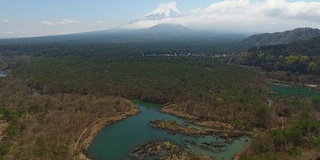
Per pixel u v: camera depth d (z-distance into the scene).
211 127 139.50
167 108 165.25
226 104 153.00
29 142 107.06
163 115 156.62
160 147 115.69
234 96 163.50
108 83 190.88
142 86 186.88
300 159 92.94
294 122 125.38
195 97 166.62
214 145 119.19
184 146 118.25
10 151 99.50
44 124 124.25
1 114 135.25
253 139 117.31
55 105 151.38
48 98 163.38
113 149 115.12
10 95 171.50
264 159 91.50
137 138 126.25
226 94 169.25
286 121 140.12
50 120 129.25
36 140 108.31
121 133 131.88
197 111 153.12
